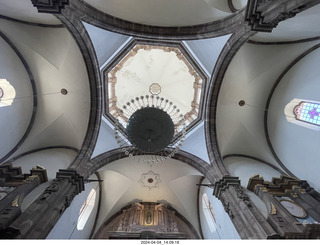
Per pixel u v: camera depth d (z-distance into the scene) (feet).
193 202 40.93
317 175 29.14
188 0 26.86
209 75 34.99
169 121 24.27
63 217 27.63
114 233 31.99
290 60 33.58
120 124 38.27
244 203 23.44
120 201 41.47
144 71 49.32
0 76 29.91
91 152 33.63
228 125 37.63
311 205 24.77
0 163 30.25
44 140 36.96
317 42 29.37
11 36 29.35
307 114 32.09
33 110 35.14
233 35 27.96
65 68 33.42
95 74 33.14
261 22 19.65
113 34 30.83
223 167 32.45
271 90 37.22
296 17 23.97
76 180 27.22
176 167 38.50
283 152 35.50
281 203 25.54
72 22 25.04
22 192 23.66
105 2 25.85
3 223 18.71
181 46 33.55
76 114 36.29
